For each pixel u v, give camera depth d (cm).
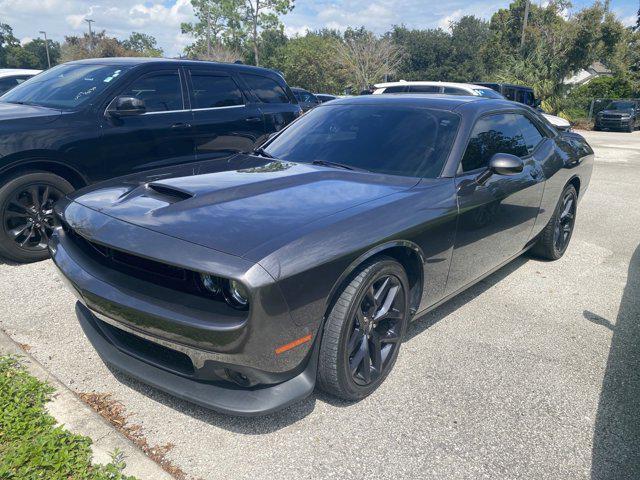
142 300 224
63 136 440
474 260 341
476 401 275
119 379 277
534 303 407
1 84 853
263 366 215
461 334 350
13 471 198
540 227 445
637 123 2681
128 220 242
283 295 209
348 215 249
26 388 249
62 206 287
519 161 321
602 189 909
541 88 2881
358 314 250
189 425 246
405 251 274
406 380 292
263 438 240
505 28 3891
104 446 220
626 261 517
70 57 6119
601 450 243
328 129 366
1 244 421
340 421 254
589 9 2905
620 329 368
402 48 4281
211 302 217
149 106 509
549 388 291
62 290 386
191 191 264
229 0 4628
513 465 231
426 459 232
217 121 563
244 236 221
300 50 4891
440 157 321
